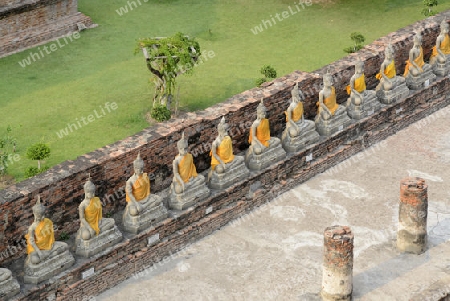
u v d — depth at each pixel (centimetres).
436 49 3806
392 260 2911
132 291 2783
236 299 2756
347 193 3228
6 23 4797
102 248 2756
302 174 3266
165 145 2984
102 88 4519
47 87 4531
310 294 2775
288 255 2931
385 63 3569
